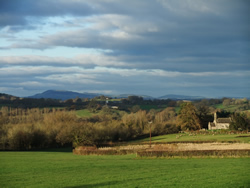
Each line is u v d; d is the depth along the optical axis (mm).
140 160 47250
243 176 30281
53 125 109438
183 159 46969
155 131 135000
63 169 38531
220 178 29359
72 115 144250
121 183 28172
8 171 37219
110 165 41531
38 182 29719
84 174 34188
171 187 25938
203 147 59438
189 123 136375
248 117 138750
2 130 95000
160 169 36625
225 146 60938
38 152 74125
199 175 31375
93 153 60938
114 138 120438
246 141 75875
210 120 160250
